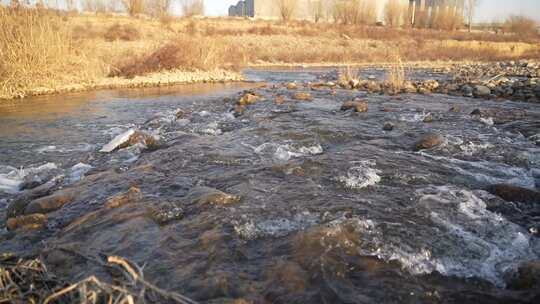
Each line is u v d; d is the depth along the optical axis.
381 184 5.20
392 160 6.18
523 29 52.88
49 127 9.78
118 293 2.59
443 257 3.47
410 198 4.72
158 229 4.04
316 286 3.02
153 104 13.26
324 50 36.41
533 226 4.12
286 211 4.35
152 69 21.28
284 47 36.47
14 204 5.05
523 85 14.14
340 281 3.08
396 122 9.04
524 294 2.96
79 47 18.75
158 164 6.32
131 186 5.36
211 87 18.86
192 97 15.17
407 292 2.97
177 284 3.08
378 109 10.75
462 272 3.27
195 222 4.15
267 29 40.72
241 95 13.60
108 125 10.00
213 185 5.30
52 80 16.27
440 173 5.65
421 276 3.19
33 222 4.35
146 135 7.96
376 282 3.08
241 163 6.24
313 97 13.30
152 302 2.75
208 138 7.89
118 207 4.58
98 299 2.51
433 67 29.05
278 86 16.83
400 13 56.03
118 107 12.65
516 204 4.62
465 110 10.52
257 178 5.45
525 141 7.46
